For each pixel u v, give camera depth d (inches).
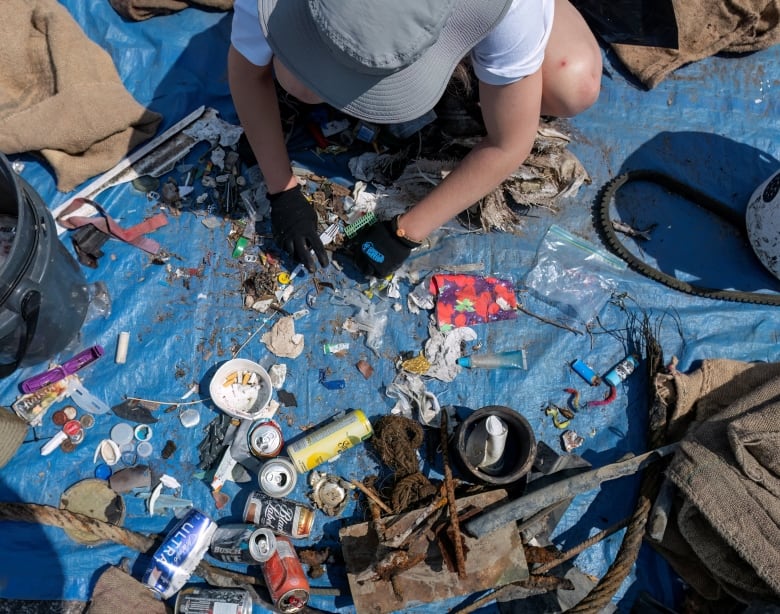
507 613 82.4
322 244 93.8
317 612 81.5
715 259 104.0
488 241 101.3
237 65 76.3
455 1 50.4
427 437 90.9
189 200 100.0
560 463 87.8
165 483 86.5
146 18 108.1
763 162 110.2
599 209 104.2
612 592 78.5
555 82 88.9
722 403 90.4
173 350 93.0
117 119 98.3
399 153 100.9
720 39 112.6
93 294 94.1
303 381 92.7
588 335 97.7
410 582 79.7
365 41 50.0
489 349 96.0
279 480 84.3
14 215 93.6
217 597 78.5
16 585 80.3
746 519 77.4
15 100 99.3
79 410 89.4
